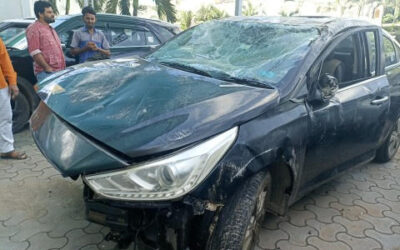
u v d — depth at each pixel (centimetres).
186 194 193
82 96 255
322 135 287
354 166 378
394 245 309
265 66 288
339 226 329
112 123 218
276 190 275
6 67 387
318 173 313
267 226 320
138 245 208
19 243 272
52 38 463
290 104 260
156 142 198
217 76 285
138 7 1455
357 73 352
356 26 355
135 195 194
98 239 282
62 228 292
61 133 230
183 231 197
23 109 501
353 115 323
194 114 219
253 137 224
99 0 1395
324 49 301
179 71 298
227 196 209
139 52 617
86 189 216
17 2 1267
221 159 206
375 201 378
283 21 351
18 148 445
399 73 438
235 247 220
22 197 332
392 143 465
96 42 541
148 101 237
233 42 334
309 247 297
